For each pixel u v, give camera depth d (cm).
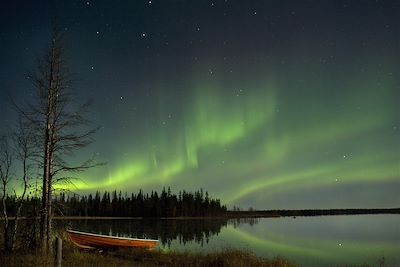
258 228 7525
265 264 1841
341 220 12506
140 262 1898
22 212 1809
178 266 1812
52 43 1823
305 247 3641
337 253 3148
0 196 1738
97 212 11312
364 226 8156
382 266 2425
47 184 1742
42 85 1791
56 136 1775
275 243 4056
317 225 8969
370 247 3659
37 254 1510
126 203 12188
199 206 14025
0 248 1691
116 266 1656
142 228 6462
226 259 1866
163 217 12256
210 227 7544
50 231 1730
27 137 1753
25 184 1744
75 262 1583
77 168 1766
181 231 5966
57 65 1812
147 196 12900
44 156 1761
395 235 5372
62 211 1817
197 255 2075
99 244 2425
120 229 5900
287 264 1920
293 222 11175
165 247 3353
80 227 5872
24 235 1767
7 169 1719
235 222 10825
